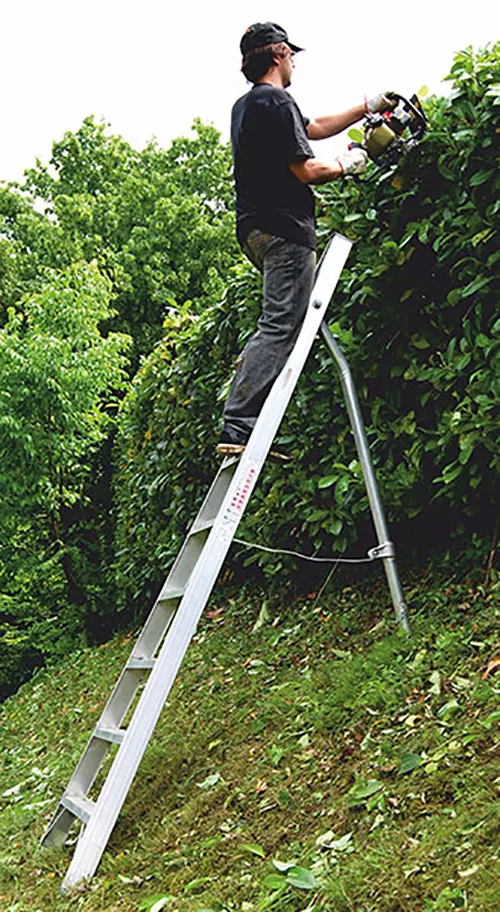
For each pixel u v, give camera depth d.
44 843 4.12
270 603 5.89
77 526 10.90
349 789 3.30
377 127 4.07
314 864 2.92
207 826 3.59
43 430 10.39
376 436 4.85
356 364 4.75
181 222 22.88
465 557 4.52
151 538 8.17
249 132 3.90
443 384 4.36
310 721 3.93
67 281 11.04
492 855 2.56
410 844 2.80
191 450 7.08
